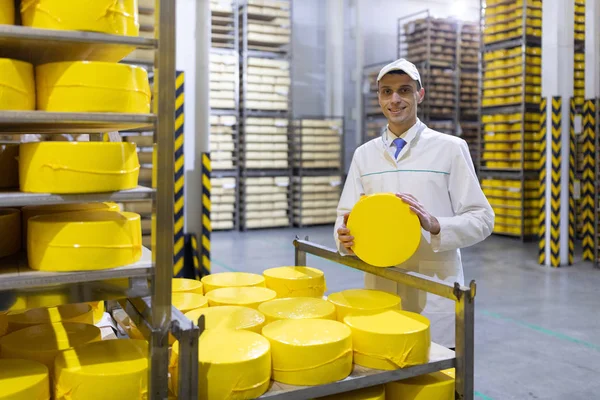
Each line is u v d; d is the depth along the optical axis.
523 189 8.77
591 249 7.43
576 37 8.22
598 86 7.31
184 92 5.32
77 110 1.40
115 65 1.42
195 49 5.36
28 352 1.61
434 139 2.31
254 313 1.89
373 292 2.14
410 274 1.94
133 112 1.48
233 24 9.85
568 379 3.60
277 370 1.62
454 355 1.80
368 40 12.61
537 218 9.05
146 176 4.73
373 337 1.69
